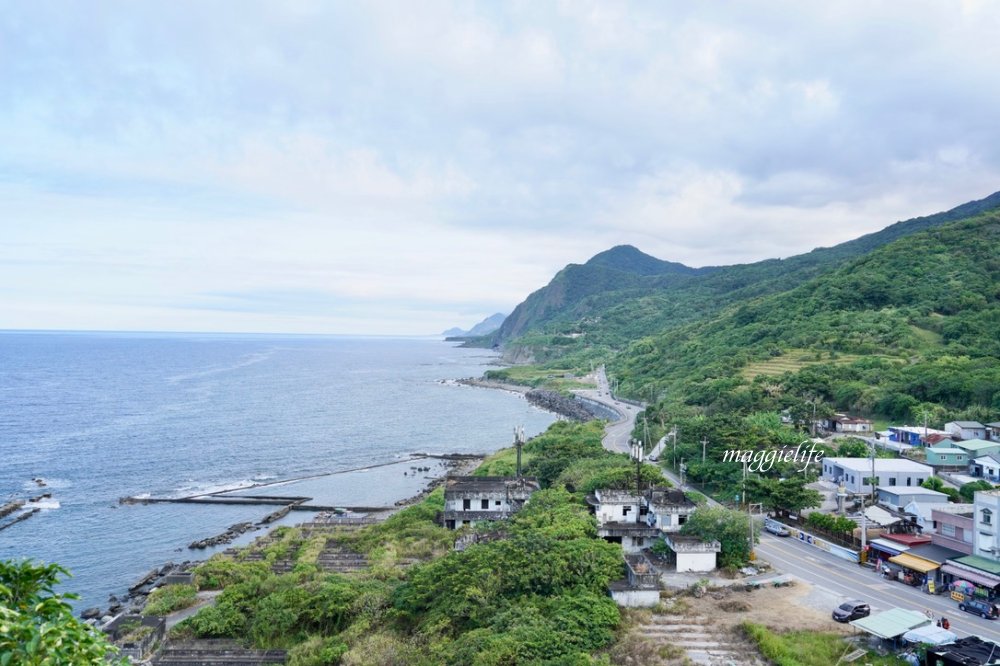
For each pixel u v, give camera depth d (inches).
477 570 2247.8
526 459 4837.6
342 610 2303.2
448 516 3437.5
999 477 3693.4
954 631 1908.2
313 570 2832.2
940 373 5241.1
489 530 2940.5
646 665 1752.0
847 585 2326.5
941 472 3900.1
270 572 2925.7
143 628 2237.9
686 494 3331.7
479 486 3565.5
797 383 5846.5
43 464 5565.9
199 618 2363.4
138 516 4264.3
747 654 1817.2
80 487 4913.9
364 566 2942.9
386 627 2217.0
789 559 2620.6
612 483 3324.3
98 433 6939.0
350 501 4707.2
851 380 5787.4
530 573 2203.5
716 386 6279.5
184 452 6186.0
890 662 1748.3
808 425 5123.0
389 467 5816.9
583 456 4439.0
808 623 1989.4
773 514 3287.4
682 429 4702.3
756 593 2253.9
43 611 617.3
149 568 3378.4
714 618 2037.4
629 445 5502.0
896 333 6722.4
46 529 3961.6
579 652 1780.3
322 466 5826.8
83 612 2810.0
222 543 3727.9
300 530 3690.9
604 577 2208.4
